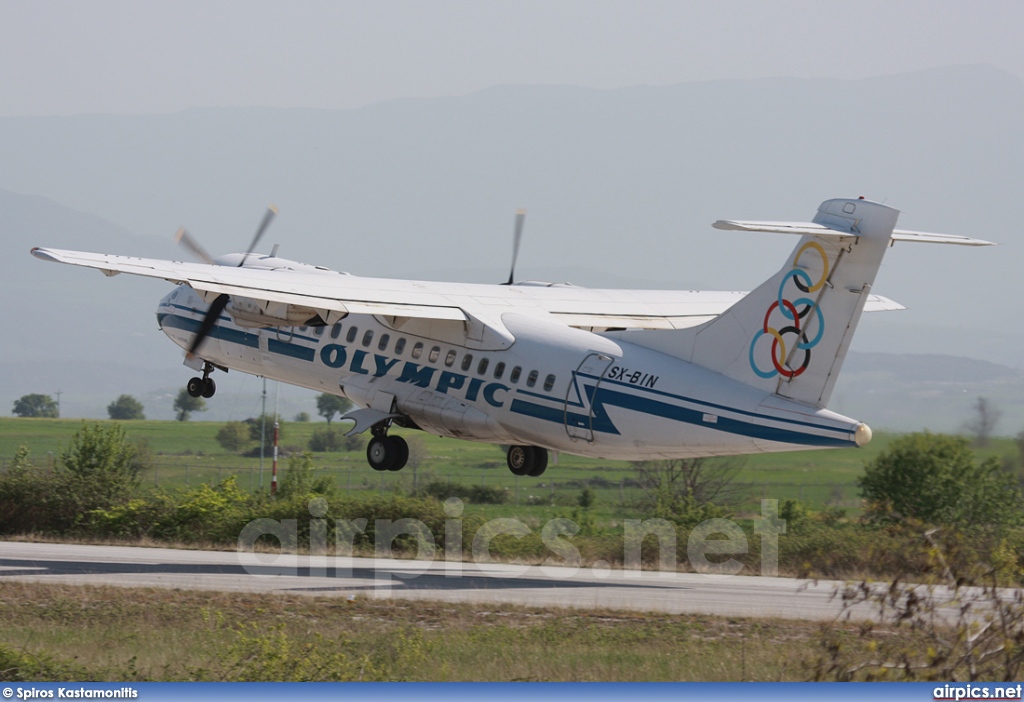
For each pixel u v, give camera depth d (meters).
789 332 72.25
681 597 78.25
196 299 103.06
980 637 43.16
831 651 45.97
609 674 52.12
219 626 61.31
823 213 70.44
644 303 100.75
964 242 69.50
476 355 86.00
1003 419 129.12
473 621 66.19
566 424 81.06
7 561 88.31
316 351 95.19
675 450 76.88
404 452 93.50
